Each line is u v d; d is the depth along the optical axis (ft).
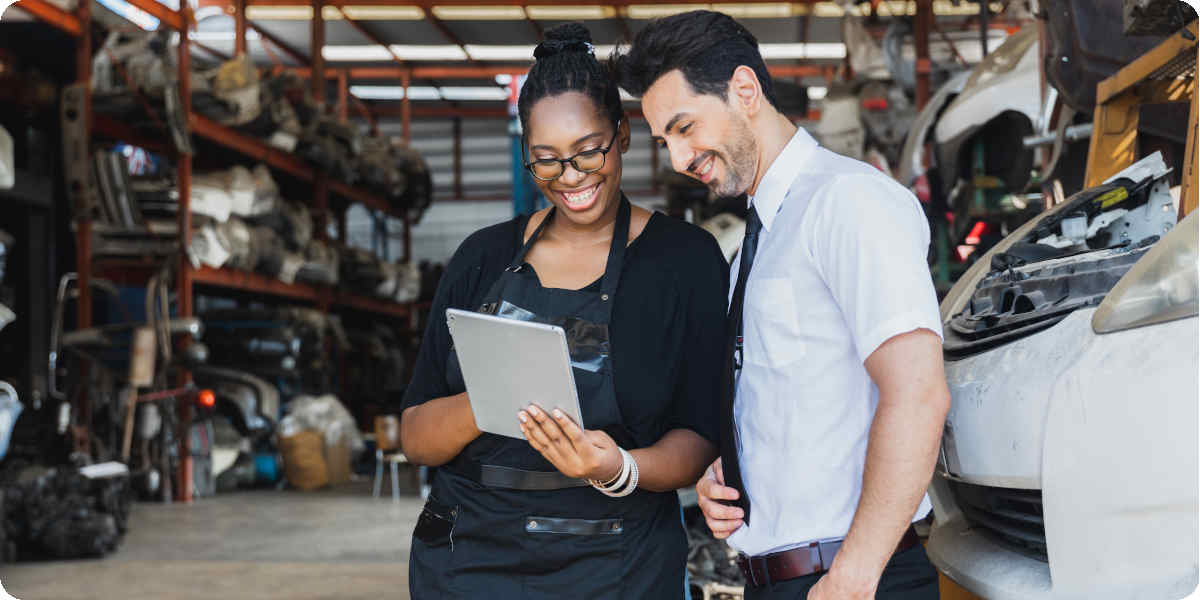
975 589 4.65
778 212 4.32
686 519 11.88
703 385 4.88
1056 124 11.37
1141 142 7.41
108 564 15.96
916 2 23.97
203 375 28.04
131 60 23.25
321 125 33.09
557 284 5.00
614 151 4.75
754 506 4.33
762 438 4.28
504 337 3.97
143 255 24.12
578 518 4.72
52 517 16.56
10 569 15.55
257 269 28.63
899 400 3.60
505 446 4.78
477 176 68.74
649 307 4.85
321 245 32.40
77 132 23.13
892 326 3.64
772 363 4.19
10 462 19.33
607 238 5.05
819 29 43.93
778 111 4.37
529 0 39.04
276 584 14.21
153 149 26.55
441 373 5.17
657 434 4.88
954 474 4.69
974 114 13.87
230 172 26.61
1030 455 4.00
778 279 4.16
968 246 17.48
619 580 4.68
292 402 29.12
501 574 4.79
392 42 45.85
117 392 23.34
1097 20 8.11
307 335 32.27
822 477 4.11
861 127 23.16
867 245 3.76
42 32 27.17
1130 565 3.57
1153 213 5.98
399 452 25.22
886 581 4.15
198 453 25.75
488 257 5.19
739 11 41.09
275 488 28.27
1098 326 3.88
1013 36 13.96
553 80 4.64
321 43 36.24
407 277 42.63
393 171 40.70
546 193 4.84
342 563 15.89
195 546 17.80
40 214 32.73
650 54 4.24
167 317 23.16
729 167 4.32
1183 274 3.60
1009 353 4.44
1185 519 3.39
